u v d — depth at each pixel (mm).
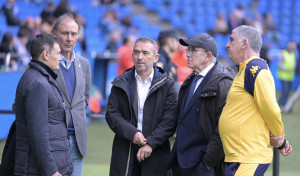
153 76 7070
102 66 18797
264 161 5723
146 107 6973
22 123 5934
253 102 5742
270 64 25203
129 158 6934
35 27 20156
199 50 6656
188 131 6668
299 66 26406
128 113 7008
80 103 7039
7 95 13414
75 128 6875
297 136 15859
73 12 21234
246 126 5750
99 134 15594
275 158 7977
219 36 26781
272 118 5613
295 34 32875
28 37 18031
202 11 32750
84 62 7312
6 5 21406
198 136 6598
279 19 33750
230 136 5832
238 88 5812
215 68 6629
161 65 9188
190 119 6656
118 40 23484
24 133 5930
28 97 5801
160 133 6867
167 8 32469
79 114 6977
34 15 25188
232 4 33906
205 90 6473
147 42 6953
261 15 33812
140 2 32438
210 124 6516
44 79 5918
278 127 5684
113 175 7008
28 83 5867
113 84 7000
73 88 7000
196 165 6590
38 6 25641
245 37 5918
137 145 7016
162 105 7008
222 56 12969
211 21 31953
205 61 6672
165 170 7027
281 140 5812
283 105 21391
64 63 6961
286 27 33344
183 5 32906
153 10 32156
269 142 5820
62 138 6086
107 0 29016
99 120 18344
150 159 6961
